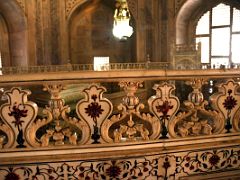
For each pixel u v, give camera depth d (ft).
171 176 9.37
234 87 9.71
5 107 8.17
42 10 42.09
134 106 8.77
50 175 8.55
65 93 20.31
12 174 8.41
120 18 23.86
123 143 8.86
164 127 9.23
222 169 9.89
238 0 41.83
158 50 45.65
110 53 48.83
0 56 43.09
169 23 44.60
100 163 8.76
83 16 46.88
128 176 8.97
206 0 44.42
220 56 45.73
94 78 8.10
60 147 8.52
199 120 9.71
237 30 43.11
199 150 9.59
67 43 44.01
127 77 8.30
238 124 10.11
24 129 8.34
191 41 47.65
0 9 41.04
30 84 7.80
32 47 42.01
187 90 28.81
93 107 8.52
